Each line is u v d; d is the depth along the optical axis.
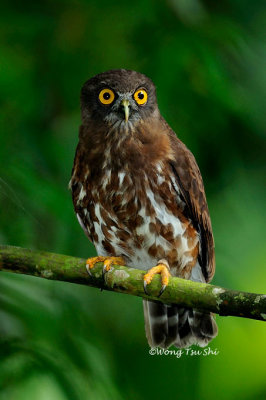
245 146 12.41
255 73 11.96
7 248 8.90
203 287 8.14
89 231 10.97
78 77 11.97
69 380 9.09
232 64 11.98
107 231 10.69
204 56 11.46
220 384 12.41
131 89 10.41
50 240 10.26
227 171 12.22
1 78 11.71
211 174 12.27
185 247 10.63
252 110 11.90
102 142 10.43
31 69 11.88
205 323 10.60
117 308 11.98
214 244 11.16
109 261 8.88
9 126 11.17
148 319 10.73
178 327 10.67
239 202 12.02
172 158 10.44
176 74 11.67
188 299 8.21
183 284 8.31
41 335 9.45
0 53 11.93
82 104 10.80
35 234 9.17
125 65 11.95
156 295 8.48
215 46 11.69
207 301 8.06
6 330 9.27
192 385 12.29
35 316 9.51
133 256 10.80
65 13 12.05
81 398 9.04
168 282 8.43
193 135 12.02
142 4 11.79
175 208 10.45
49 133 11.47
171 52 11.58
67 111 11.98
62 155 11.35
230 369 12.47
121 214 10.46
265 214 12.04
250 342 12.44
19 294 9.56
